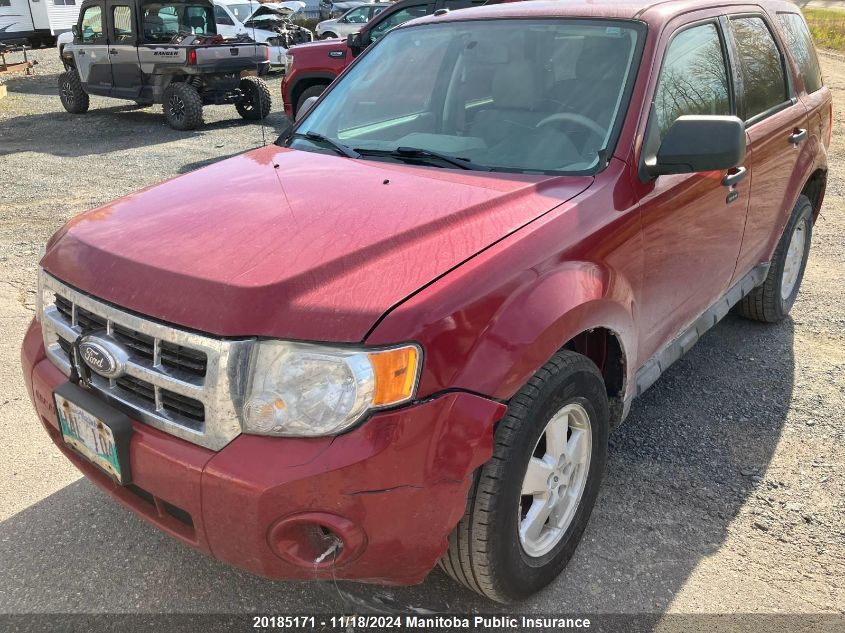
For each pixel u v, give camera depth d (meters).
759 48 3.91
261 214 2.33
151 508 2.17
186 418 1.99
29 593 2.46
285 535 1.88
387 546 1.92
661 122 2.90
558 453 2.38
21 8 24.08
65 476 3.07
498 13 3.42
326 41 10.73
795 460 3.25
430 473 1.91
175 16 12.39
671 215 2.87
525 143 2.87
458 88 3.20
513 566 2.23
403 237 2.17
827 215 7.13
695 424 3.53
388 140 3.13
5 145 10.54
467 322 1.98
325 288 1.95
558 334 2.16
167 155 9.73
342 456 1.83
